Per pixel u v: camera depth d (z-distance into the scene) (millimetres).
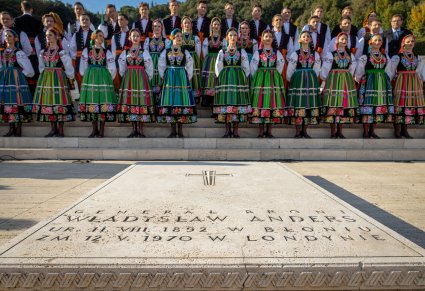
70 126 8094
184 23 7910
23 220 3070
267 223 2369
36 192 4086
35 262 1788
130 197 3053
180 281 1772
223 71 7230
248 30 7965
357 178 5152
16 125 7609
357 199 3945
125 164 6285
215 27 8008
